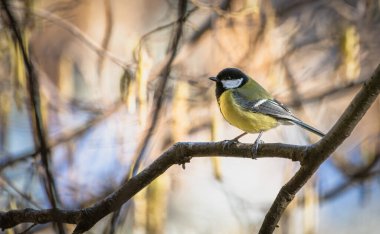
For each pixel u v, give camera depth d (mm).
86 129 11922
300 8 13766
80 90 13617
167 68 9492
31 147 11531
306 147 6027
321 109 13281
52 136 11891
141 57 9320
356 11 13609
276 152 6375
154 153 11039
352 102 5477
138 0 13844
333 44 13594
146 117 9375
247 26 12102
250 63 12156
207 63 12492
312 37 13953
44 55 13266
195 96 12078
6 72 11508
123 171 10922
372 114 13336
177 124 11141
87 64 13047
